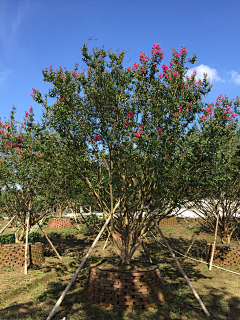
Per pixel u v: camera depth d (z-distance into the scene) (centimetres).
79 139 652
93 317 514
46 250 1184
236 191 947
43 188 941
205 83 689
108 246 1241
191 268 898
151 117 612
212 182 584
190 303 588
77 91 634
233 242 1230
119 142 606
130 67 609
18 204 985
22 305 569
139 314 529
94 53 613
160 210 640
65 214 2152
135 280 577
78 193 888
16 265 896
